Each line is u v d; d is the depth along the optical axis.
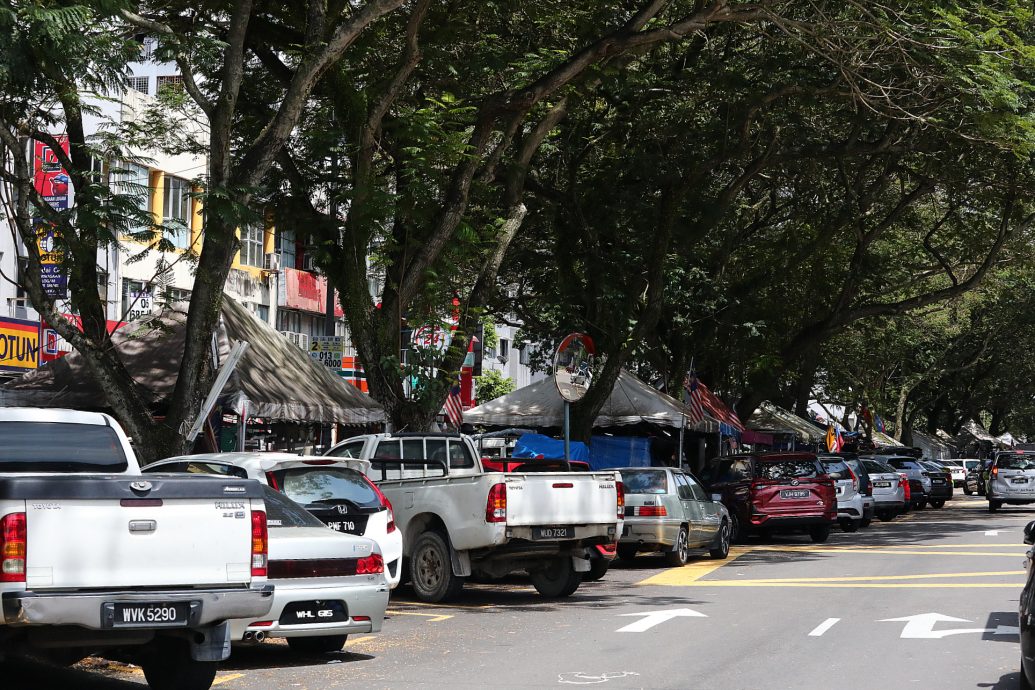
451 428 63.59
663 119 62.62
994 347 153.62
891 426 175.12
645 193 66.44
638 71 59.69
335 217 48.00
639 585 40.19
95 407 44.47
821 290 87.69
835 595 36.69
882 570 45.00
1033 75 49.91
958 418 193.12
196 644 18.53
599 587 39.59
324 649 25.55
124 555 17.62
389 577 29.67
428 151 44.31
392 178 49.09
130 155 40.31
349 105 44.53
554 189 66.12
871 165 77.25
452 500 34.31
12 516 16.89
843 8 47.78
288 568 23.88
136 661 20.17
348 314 47.50
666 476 47.91
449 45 48.62
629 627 29.45
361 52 44.81
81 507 17.39
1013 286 128.50
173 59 37.09
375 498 29.92
